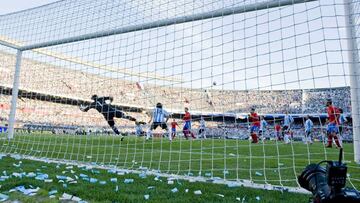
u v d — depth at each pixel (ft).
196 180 12.54
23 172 13.19
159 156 22.41
